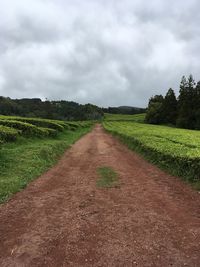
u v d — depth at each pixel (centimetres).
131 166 1664
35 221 780
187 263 564
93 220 786
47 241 657
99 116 17200
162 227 739
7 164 1434
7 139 2173
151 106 11325
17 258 583
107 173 1436
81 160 1873
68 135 3934
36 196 1016
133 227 737
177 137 2911
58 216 817
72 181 1255
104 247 626
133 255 592
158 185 1196
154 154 1822
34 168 1448
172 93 10319
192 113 8594
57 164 1705
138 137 2803
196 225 758
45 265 556
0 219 795
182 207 906
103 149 2547
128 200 973
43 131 2977
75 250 614
